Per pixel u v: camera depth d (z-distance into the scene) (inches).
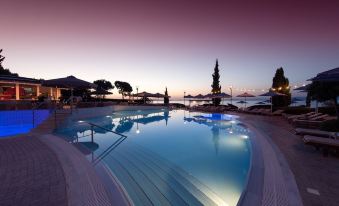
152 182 185.0
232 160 252.2
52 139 276.4
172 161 247.4
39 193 127.1
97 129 476.1
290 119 473.7
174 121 641.0
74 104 667.4
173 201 152.1
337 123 333.1
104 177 171.2
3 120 427.5
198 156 269.3
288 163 184.2
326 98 453.7
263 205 113.6
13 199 119.6
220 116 771.4
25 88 762.2
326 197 120.3
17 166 174.4
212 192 166.2
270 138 303.3
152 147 314.7
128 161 244.4
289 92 880.3
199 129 487.2
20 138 282.4
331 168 170.4
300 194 124.3
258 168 171.8
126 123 593.3
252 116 699.4
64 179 148.4
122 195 136.7
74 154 208.5
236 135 408.8
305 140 222.7
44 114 488.7
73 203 116.5
